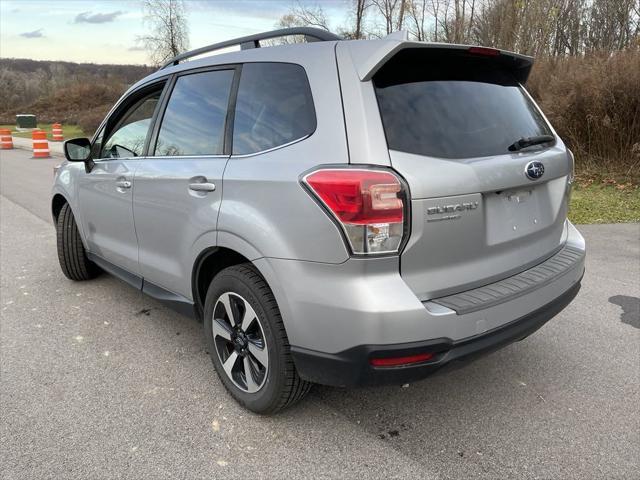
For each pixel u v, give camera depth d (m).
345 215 2.10
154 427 2.67
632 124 9.24
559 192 2.90
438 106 2.38
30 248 6.12
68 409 2.82
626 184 8.91
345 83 2.28
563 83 9.91
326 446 2.52
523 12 13.86
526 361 3.34
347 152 2.18
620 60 9.35
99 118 30.98
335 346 2.22
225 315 2.86
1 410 2.81
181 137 3.12
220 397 2.94
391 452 2.47
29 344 3.61
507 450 2.48
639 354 3.41
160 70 3.53
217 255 2.93
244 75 2.79
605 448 2.49
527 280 2.55
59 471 2.35
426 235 2.17
